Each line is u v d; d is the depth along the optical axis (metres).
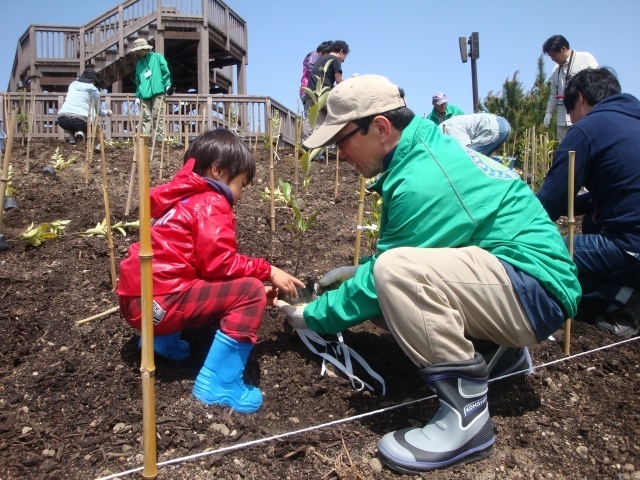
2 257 3.20
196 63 17.55
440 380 1.79
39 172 5.38
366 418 2.11
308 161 2.70
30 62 14.39
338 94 2.07
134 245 2.15
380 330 2.78
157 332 2.11
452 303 1.85
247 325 2.07
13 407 2.04
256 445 1.91
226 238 2.04
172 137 8.90
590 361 2.54
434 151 2.00
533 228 2.01
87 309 2.71
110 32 14.58
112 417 2.01
